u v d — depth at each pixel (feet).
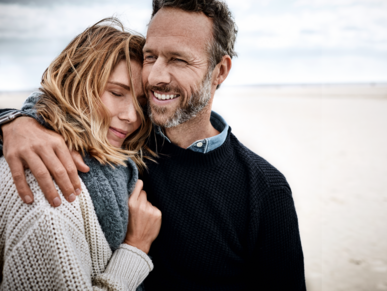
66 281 2.69
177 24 3.57
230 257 4.17
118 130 3.85
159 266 4.11
